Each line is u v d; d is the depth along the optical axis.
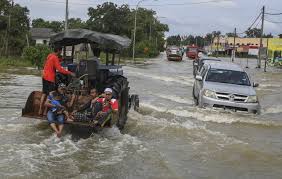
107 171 7.73
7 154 8.34
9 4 51.22
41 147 9.04
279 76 38.62
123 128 11.66
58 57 11.01
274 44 66.62
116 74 12.69
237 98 14.13
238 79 15.48
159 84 25.19
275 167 8.60
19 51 50.81
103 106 10.28
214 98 14.18
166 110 14.72
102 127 10.19
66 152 8.80
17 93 17.78
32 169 7.51
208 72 15.74
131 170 7.88
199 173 7.95
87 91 11.09
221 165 8.59
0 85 20.75
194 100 17.12
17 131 10.32
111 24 67.19
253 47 93.94
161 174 7.73
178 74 34.09
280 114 16.09
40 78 25.53
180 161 8.70
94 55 12.53
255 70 48.78
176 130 11.66
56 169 7.63
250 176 7.93
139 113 14.12
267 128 12.81
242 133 11.89
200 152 9.51
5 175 7.11
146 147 9.64
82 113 10.34
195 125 12.51
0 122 11.27
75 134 10.39
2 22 50.12
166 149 9.61
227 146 10.18
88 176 7.36
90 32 11.32
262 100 20.61
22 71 30.41
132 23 70.38
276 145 10.61
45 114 10.62
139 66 43.75
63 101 10.39
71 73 10.97
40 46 32.88
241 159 9.10
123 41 12.44
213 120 13.48
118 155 8.84
